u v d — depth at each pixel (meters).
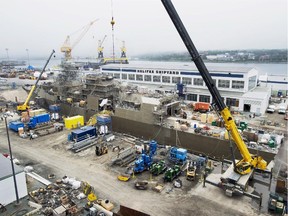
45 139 39.69
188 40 20.86
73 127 45.50
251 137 34.69
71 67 60.75
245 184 23.34
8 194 21.09
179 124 39.22
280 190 23.83
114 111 48.09
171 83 64.94
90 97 51.66
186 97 59.41
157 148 35.97
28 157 32.75
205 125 40.09
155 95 46.56
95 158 32.56
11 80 96.25
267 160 31.17
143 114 42.03
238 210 21.56
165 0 19.45
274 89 72.38
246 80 52.59
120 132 45.72
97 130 42.78
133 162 30.89
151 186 25.56
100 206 21.44
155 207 22.00
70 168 29.61
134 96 46.31
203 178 26.41
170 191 24.59
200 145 36.41
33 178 26.58
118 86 53.56
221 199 23.23
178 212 21.31
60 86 60.19
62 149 35.62
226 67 61.06
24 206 20.95
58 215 19.70
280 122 44.00
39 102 64.38
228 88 55.28
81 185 25.20
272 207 21.14
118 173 28.41
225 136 33.97
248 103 50.34
